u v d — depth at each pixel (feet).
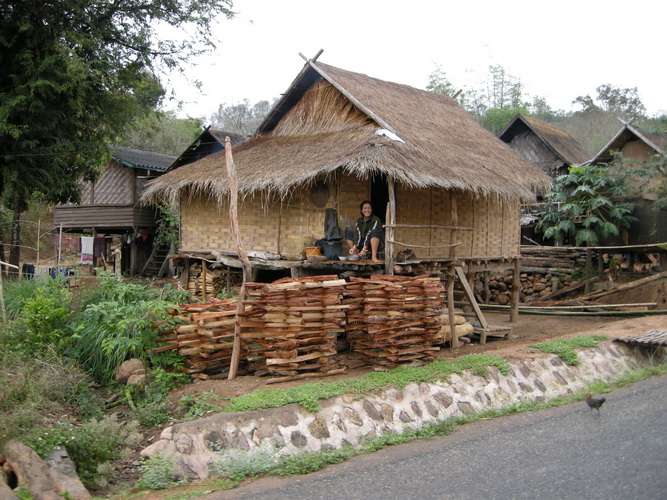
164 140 119.24
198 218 43.78
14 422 20.03
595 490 16.49
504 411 25.91
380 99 43.42
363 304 28.78
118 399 27.09
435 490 17.17
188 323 29.32
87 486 18.99
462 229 38.55
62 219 77.82
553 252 63.46
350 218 37.73
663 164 57.36
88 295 35.37
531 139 82.28
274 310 26.81
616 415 24.04
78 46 50.88
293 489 17.79
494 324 48.34
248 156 41.24
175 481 19.13
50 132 51.13
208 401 24.44
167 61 58.75
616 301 54.39
